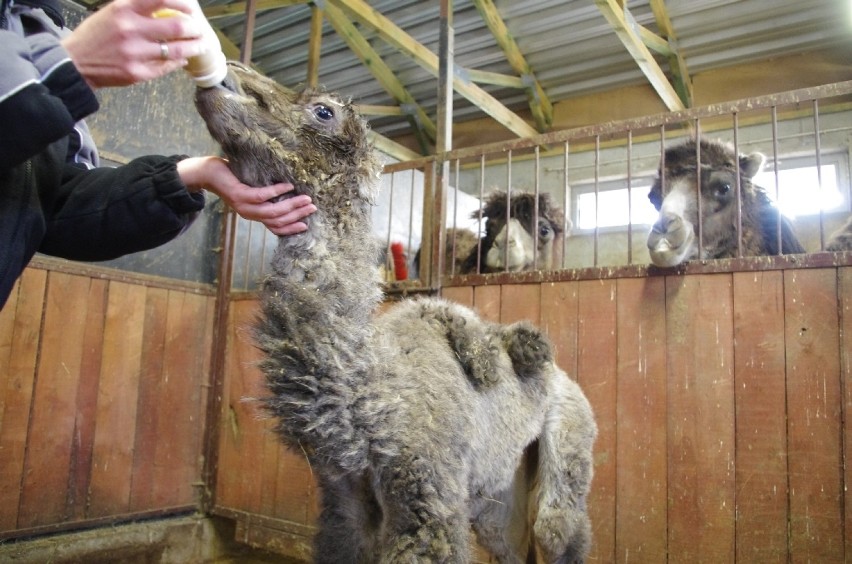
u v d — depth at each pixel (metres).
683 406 2.80
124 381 3.99
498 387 2.16
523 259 4.84
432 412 1.71
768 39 6.75
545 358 2.33
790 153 6.95
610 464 2.94
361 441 1.53
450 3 4.49
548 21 6.80
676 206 3.43
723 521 2.63
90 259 1.40
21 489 3.47
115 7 0.92
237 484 4.21
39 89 0.86
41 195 1.22
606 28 6.80
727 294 2.76
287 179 1.56
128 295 4.05
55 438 3.62
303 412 1.47
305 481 3.88
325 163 1.61
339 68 7.95
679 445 2.78
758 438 2.60
